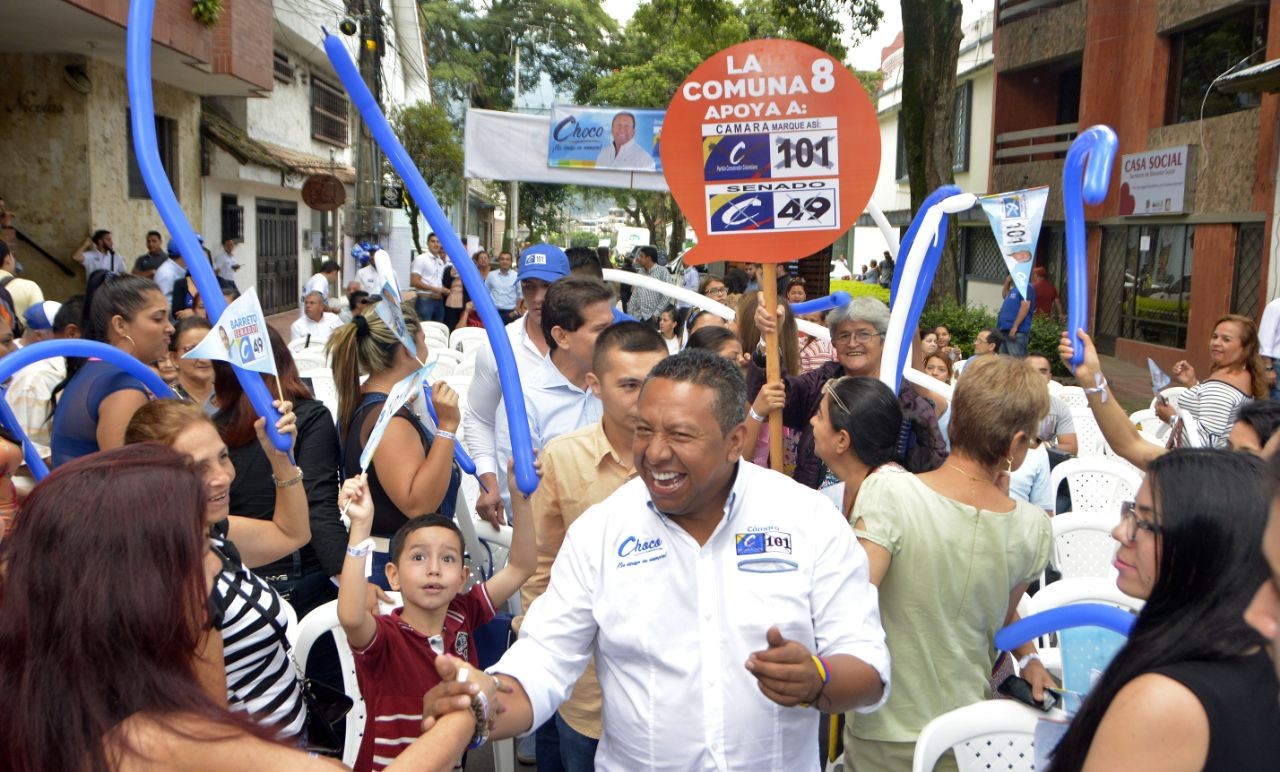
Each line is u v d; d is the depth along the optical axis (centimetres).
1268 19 1426
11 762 146
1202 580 165
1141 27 1792
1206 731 153
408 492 321
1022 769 262
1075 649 276
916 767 257
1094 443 725
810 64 313
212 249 1800
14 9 1065
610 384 303
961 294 2617
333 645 332
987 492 277
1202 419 529
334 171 2322
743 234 323
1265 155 1407
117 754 143
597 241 6619
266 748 151
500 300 1526
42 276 1345
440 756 174
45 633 147
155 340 355
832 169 316
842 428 311
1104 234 1970
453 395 321
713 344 423
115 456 160
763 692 193
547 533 326
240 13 1434
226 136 1747
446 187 3244
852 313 430
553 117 1295
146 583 149
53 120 1327
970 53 2655
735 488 214
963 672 278
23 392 433
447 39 4628
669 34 3700
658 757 212
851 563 216
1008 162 2366
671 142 322
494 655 327
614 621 214
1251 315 1468
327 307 1319
